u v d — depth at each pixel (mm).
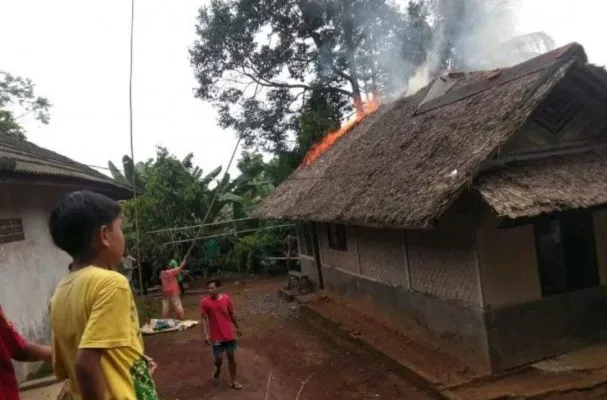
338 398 6723
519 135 6395
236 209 18672
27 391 6125
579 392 5633
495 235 6297
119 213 2111
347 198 8398
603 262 6785
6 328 2531
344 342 9086
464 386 6129
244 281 17266
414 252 7836
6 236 7223
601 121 6875
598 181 5930
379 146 9641
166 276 12102
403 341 8180
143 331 11125
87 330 1763
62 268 9875
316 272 12922
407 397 6445
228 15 19297
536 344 6434
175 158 18062
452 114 7750
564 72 5953
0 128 19156
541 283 6496
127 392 1816
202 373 8211
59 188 10234
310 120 18828
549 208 5293
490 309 6270
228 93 20406
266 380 7676
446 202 5527
